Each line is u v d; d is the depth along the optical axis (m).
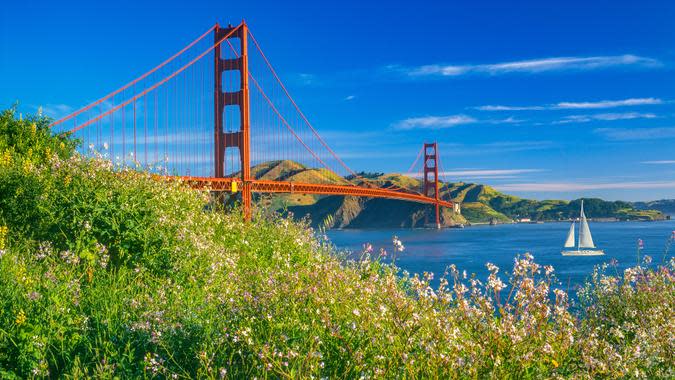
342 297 5.40
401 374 4.11
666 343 4.69
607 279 6.35
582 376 4.10
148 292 7.18
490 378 3.91
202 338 4.97
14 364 4.73
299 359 4.09
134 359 4.75
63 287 6.31
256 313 5.24
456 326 4.39
